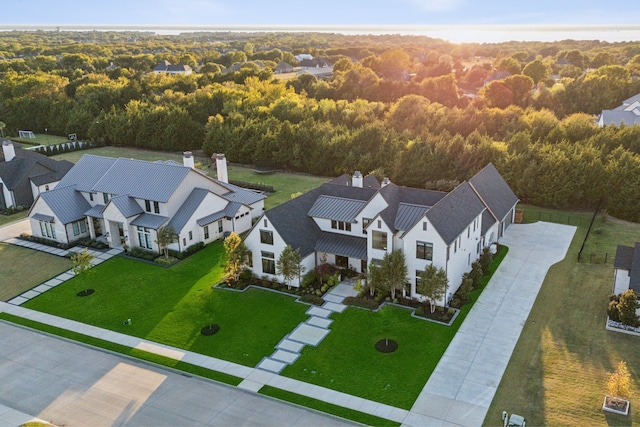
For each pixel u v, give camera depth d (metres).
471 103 105.44
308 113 101.50
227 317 40.59
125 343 37.44
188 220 53.16
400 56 183.00
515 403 29.98
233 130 91.62
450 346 35.94
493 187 56.25
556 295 42.66
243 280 46.16
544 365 33.44
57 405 30.98
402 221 42.84
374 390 31.56
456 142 72.31
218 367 34.31
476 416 29.06
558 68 192.38
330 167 82.56
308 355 35.34
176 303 43.03
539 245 53.38
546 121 81.75
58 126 120.00
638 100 103.19
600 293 42.62
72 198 58.28
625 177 60.59
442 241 39.19
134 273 48.94
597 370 32.72
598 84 114.62
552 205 64.50
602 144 69.81
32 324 40.50
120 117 107.50
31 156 76.25
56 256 53.53
